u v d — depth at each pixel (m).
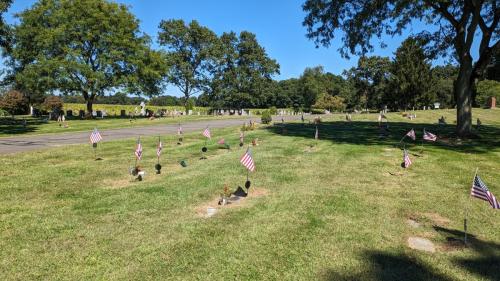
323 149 14.55
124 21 47.03
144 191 8.32
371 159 12.53
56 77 42.03
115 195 8.02
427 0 18.36
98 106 69.44
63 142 17.48
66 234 5.91
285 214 6.89
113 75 46.44
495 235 6.18
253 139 17.19
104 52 45.84
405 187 8.98
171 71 66.06
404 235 6.09
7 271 4.76
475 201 7.93
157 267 4.91
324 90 101.06
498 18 18.14
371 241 5.80
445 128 23.86
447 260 5.25
